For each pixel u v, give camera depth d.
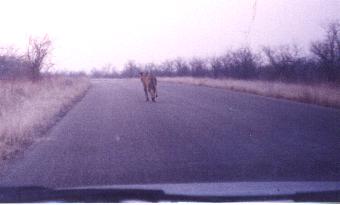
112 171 9.41
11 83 32.03
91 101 29.52
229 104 25.66
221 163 9.99
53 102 24.81
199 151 11.48
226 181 8.23
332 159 10.30
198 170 9.32
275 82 42.69
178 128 15.86
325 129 15.23
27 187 6.75
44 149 12.30
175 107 24.22
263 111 21.52
